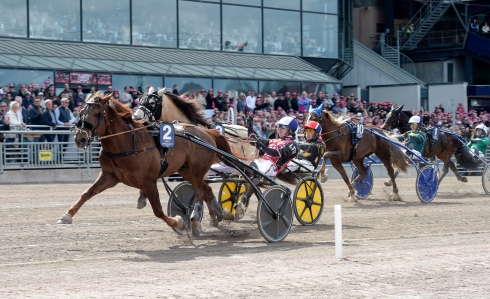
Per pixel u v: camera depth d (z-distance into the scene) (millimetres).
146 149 9172
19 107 18234
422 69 39625
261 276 7324
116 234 10211
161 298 6340
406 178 23531
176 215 10578
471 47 37562
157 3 26484
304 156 11469
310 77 28406
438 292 6730
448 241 9891
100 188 9094
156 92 10055
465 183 21609
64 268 7770
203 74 25484
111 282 7000
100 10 25141
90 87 22891
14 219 11477
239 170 9859
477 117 31062
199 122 11195
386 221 12086
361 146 14758
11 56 21750
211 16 27797
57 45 23875
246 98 23766
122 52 25094
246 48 28703
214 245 9469
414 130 17422
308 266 7871
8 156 17906
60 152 18734
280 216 9773
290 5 29797
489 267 7875
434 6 38594
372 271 7609
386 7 39875
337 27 31156
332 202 14898
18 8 23312
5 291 6586
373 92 33656
